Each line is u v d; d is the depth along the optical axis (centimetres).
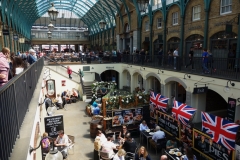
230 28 1062
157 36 1831
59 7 4131
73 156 880
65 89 1955
